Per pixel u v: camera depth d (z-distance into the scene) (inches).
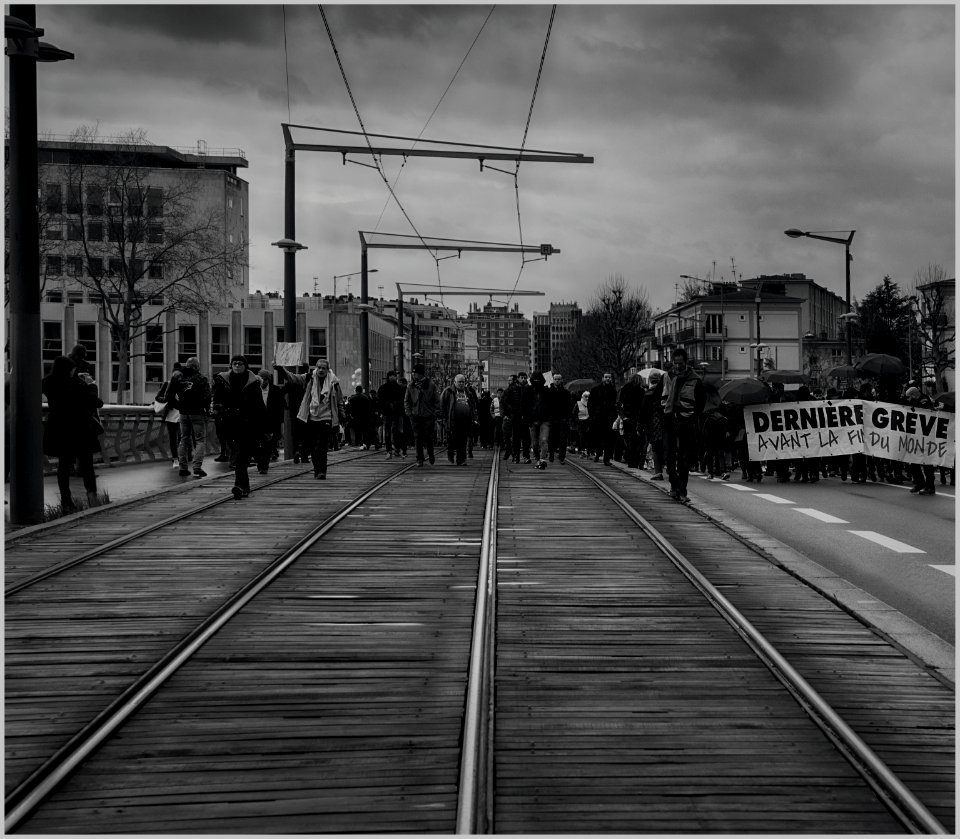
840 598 345.1
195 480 772.0
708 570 398.3
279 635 295.3
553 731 213.9
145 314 3508.9
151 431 1060.5
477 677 249.1
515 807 176.6
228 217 3885.3
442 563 413.7
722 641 288.2
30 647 284.4
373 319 4461.1
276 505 612.1
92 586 367.9
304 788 185.6
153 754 202.1
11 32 486.3
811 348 4574.3
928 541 486.6
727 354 4355.3
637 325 4106.8
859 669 260.7
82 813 176.1
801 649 279.9
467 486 740.7
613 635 295.1
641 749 203.6
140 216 2413.9
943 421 764.0
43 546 453.7
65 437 560.1
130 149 2401.6
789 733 213.0
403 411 1079.0
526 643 286.0
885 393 874.8
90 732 214.4
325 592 355.9
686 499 630.5
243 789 185.2
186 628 305.7
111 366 3506.4
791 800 179.9
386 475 841.5
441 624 308.8
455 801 179.8
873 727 217.3
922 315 3181.6
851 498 700.7
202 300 2504.9
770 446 839.1
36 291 510.3
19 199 501.7
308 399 780.0
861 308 4015.8
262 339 3678.6
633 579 380.8
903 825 169.9
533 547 456.4
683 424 628.1
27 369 507.8
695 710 227.6
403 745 206.7
